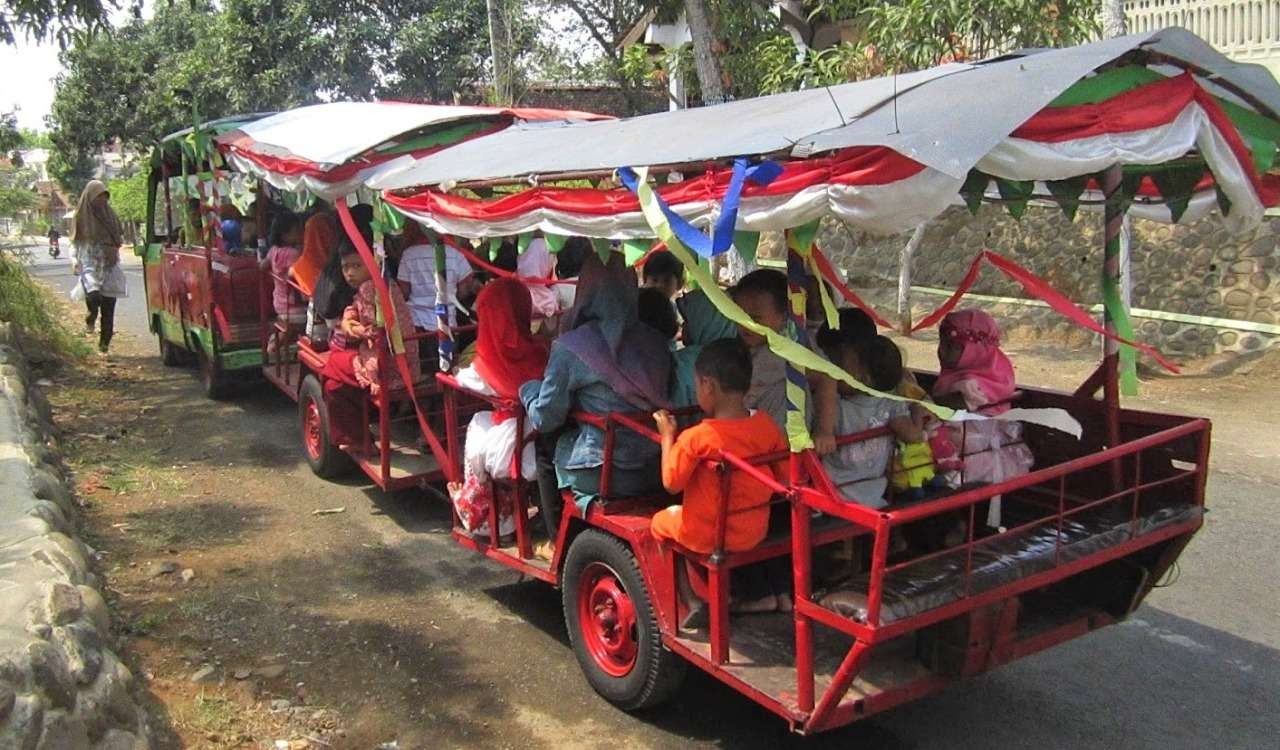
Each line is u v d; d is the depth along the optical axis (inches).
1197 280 431.5
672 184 139.2
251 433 329.4
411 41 748.6
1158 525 152.3
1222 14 447.2
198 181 339.6
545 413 163.9
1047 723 161.0
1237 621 195.3
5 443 224.4
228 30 740.7
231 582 211.2
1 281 426.3
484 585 213.2
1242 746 154.0
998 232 512.7
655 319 185.6
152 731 149.3
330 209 296.4
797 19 580.7
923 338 490.9
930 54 382.0
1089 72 117.6
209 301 339.6
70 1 393.7
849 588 127.8
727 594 139.9
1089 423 173.8
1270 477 278.5
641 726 159.0
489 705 164.6
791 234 127.1
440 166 210.7
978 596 129.3
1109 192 162.4
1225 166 135.0
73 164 1254.3
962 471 161.2
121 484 270.8
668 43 681.0
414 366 242.1
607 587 162.1
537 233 186.9
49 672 119.5
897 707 166.2
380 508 259.9
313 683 169.9
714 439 135.8
